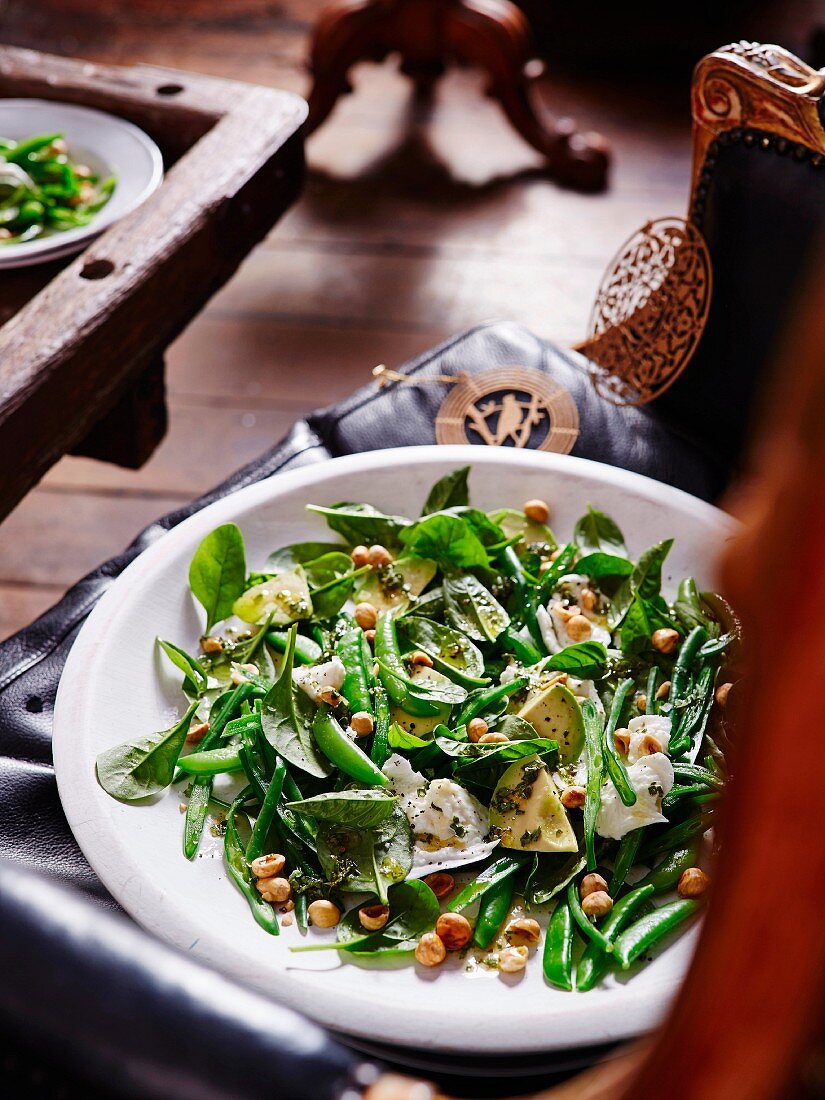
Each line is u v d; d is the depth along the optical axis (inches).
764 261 41.1
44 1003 21.6
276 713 32.6
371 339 86.0
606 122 107.2
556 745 32.4
